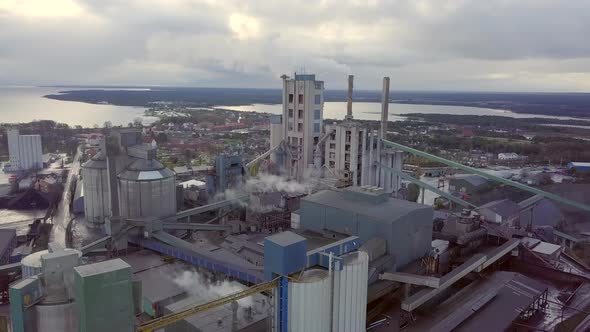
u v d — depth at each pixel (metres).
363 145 124.88
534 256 88.25
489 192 161.12
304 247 49.56
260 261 81.75
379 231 74.62
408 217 77.12
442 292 72.94
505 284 73.50
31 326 39.41
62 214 124.06
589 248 105.06
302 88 131.62
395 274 68.88
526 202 126.12
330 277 50.34
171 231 94.69
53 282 40.31
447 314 66.25
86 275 36.41
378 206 80.88
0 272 68.56
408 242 77.88
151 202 93.25
